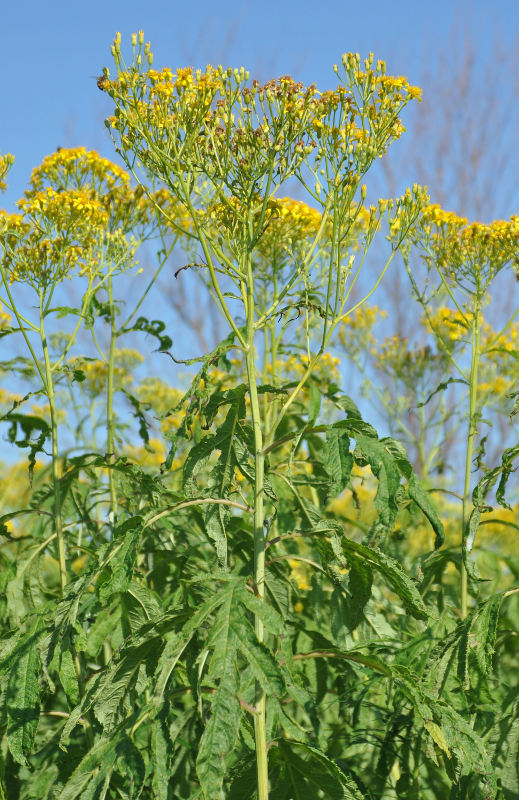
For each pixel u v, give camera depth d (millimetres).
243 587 1993
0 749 2684
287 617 2609
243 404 2320
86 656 2721
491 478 2645
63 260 3092
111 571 2254
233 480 2361
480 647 2359
